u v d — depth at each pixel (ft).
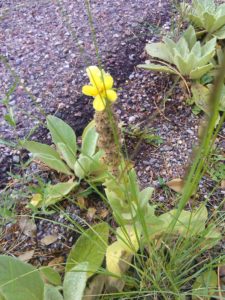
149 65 1.49
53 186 1.21
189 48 1.57
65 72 1.62
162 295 1.02
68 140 1.27
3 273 0.91
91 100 1.53
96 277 1.04
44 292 0.92
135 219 1.00
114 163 0.94
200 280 1.06
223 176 1.29
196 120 1.46
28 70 1.64
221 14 1.61
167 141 1.40
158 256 1.04
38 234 1.20
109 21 1.81
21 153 1.39
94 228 1.08
